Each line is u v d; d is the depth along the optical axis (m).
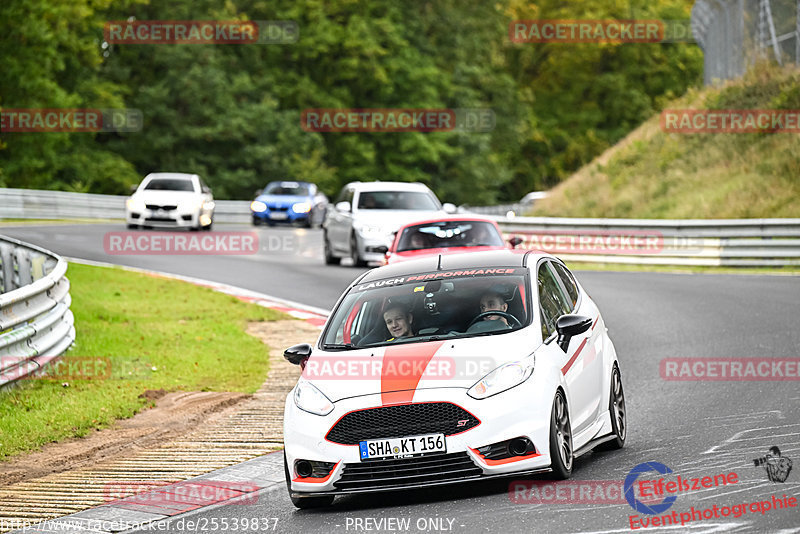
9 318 46.94
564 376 31.08
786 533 23.22
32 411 44.66
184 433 42.62
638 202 138.00
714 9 157.88
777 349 52.47
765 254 96.56
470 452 28.92
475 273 34.59
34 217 159.50
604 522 25.30
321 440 29.73
